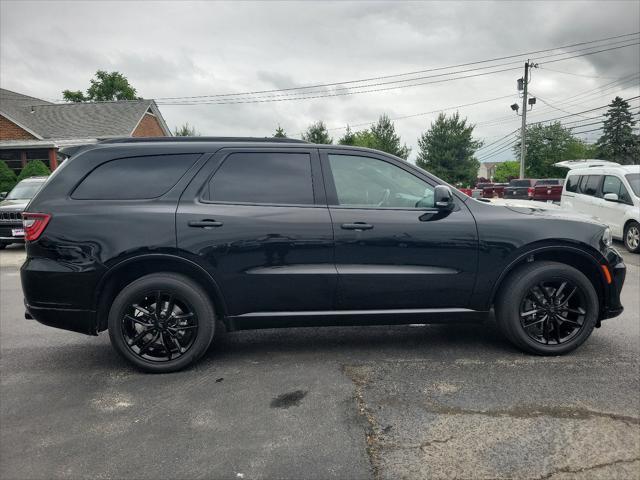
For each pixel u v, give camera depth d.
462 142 48.66
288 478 2.41
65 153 3.98
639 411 3.01
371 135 50.03
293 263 3.78
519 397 3.23
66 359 4.21
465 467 2.46
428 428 2.86
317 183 3.90
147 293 3.74
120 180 3.81
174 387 3.55
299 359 4.04
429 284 3.87
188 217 3.71
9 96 28.06
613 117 57.16
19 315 5.76
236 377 3.70
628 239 9.95
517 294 3.90
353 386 3.47
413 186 3.97
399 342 4.42
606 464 2.46
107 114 26.73
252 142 4.02
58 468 2.54
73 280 3.65
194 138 4.04
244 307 3.82
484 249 3.86
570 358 3.94
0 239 11.17
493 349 4.20
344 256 3.80
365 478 2.40
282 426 2.93
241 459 2.58
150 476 2.45
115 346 3.77
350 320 3.90
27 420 3.09
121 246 3.64
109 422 3.04
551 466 2.46
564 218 3.99
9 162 23.83
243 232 3.74
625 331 4.64
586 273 4.12
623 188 10.23
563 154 55.59
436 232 3.83
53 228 3.67
